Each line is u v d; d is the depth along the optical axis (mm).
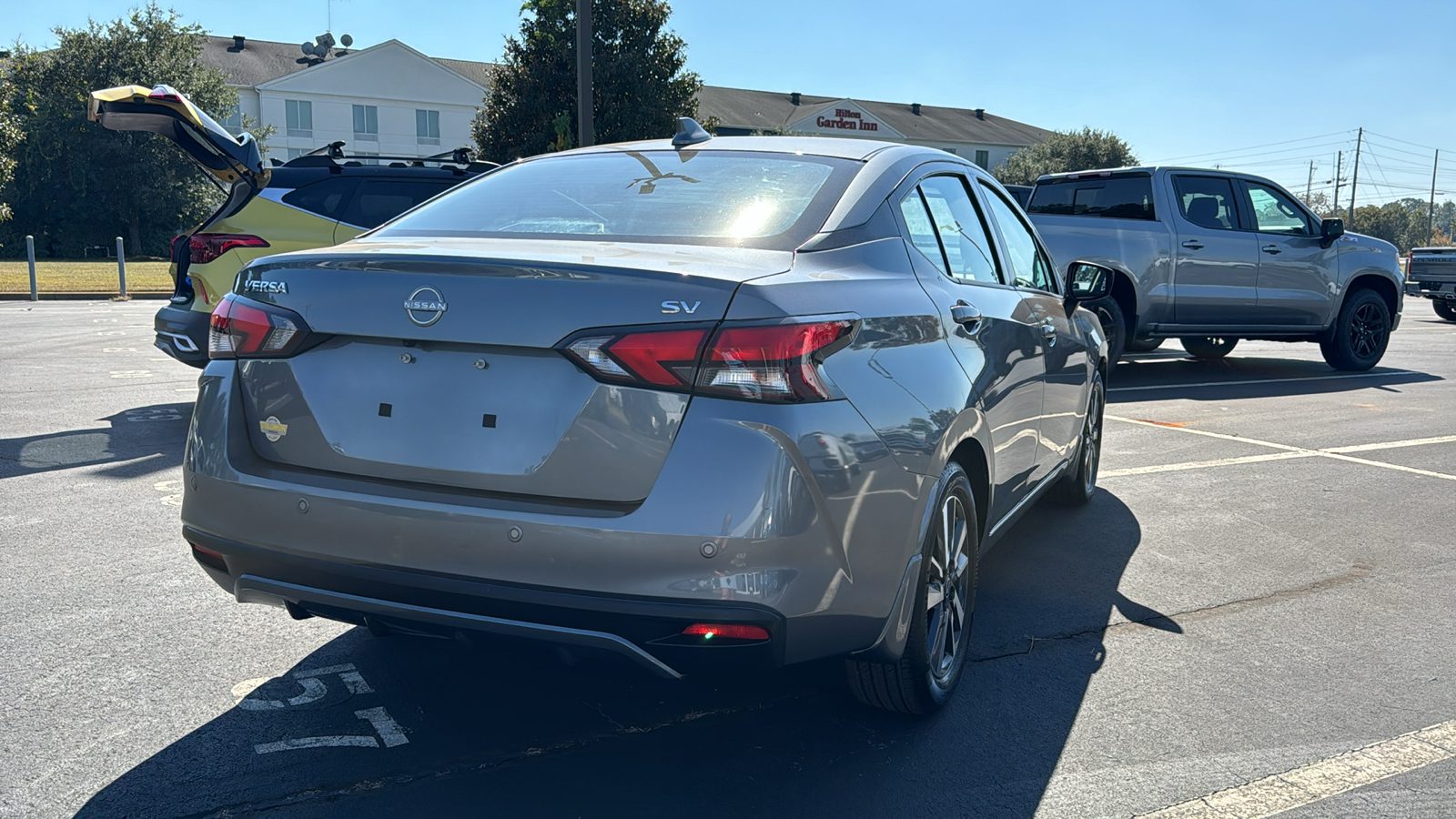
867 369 2396
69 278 23969
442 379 2309
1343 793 2506
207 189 54281
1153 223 9844
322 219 7387
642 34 35062
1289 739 2777
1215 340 12414
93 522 4504
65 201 52344
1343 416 8078
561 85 34156
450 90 66188
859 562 2318
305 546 2355
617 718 2818
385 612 2314
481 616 2234
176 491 5055
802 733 2762
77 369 9102
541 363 2238
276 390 2477
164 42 54250
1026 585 4043
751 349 2150
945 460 2670
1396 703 3018
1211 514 5137
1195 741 2762
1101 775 2568
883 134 73062
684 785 2477
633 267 2213
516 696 2936
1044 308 3961
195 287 6742
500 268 2250
